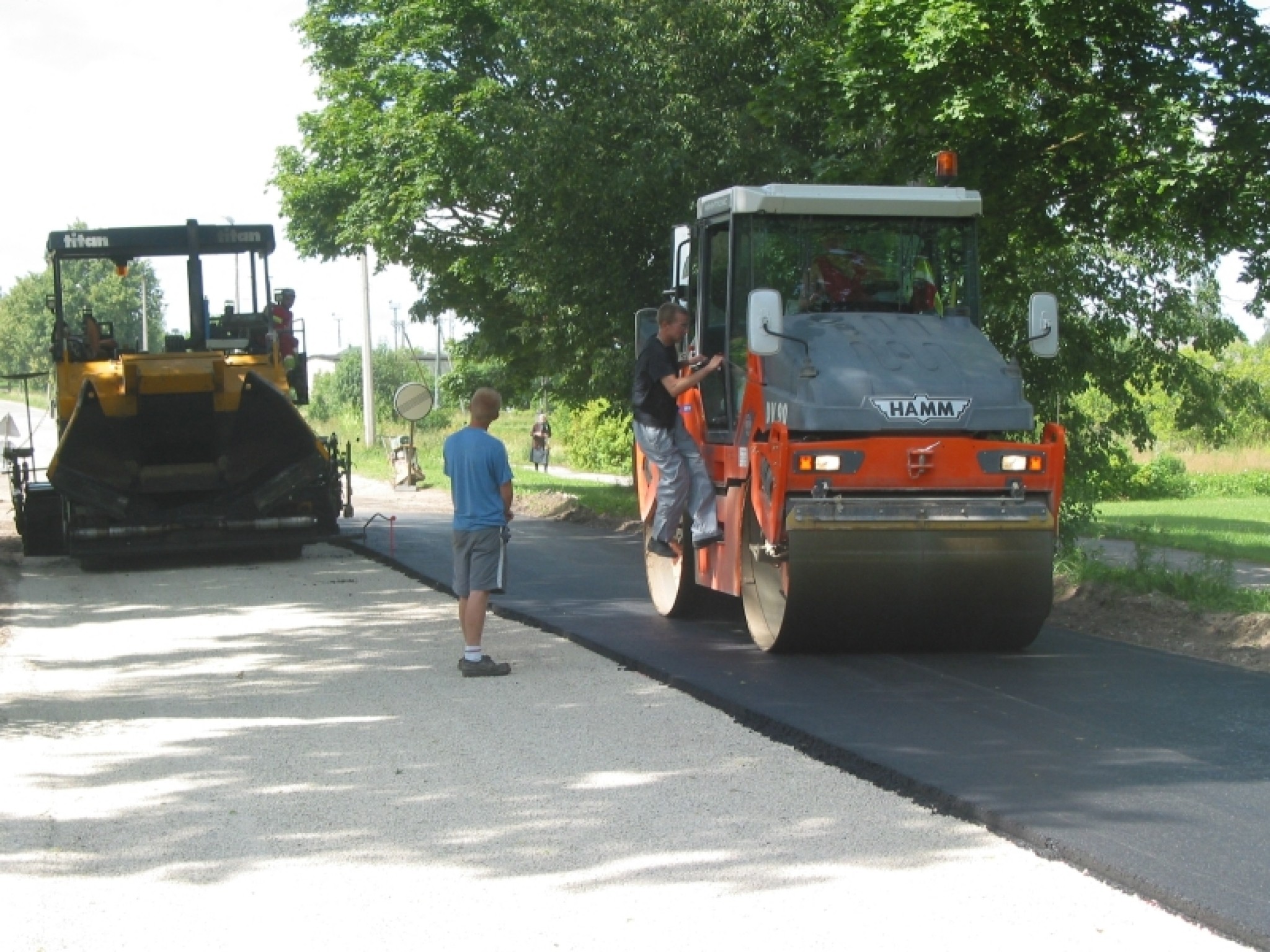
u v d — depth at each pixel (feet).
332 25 95.09
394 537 62.44
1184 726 24.07
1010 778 20.67
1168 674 28.94
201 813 20.16
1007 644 31.83
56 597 44.68
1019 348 32.71
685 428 34.22
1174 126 40.42
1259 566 52.19
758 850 18.03
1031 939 14.98
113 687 29.63
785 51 59.00
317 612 40.29
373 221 83.46
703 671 29.37
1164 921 15.46
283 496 52.65
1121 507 97.45
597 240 64.23
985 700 26.25
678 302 37.11
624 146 60.95
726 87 60.80
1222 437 78.07
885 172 47.24
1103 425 61.41
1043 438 31.22
